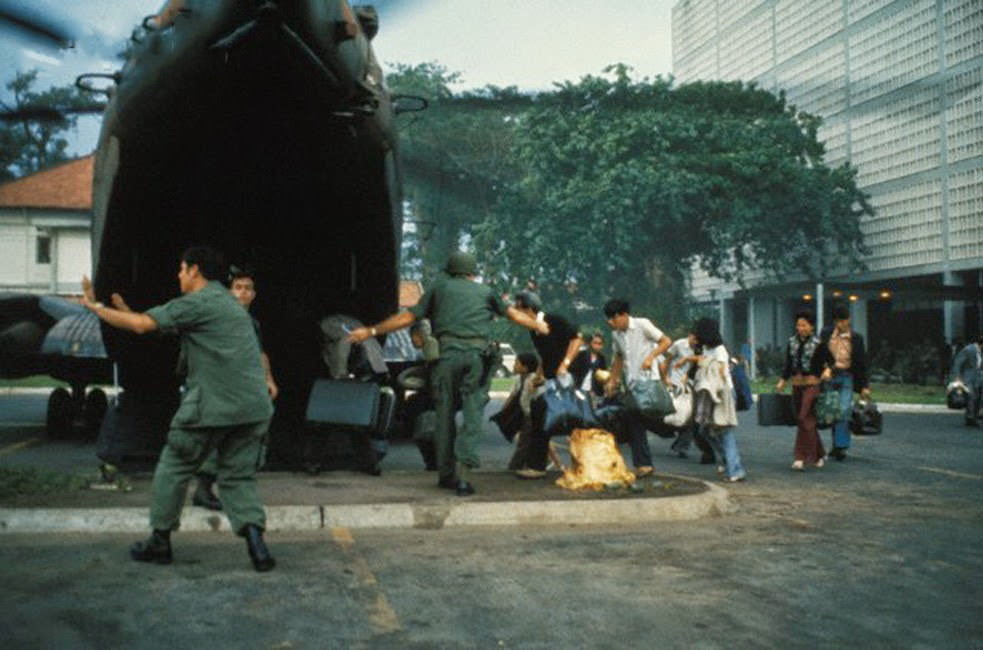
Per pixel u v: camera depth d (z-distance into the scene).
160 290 9.18
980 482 9.39
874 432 11.98
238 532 5.04
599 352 12.51
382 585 4.71
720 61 60.28
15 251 43.53
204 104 7.11
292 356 9.62
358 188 8.25
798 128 45.97
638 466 8.88
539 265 43.34
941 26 40.81
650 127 42.31
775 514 7.21
